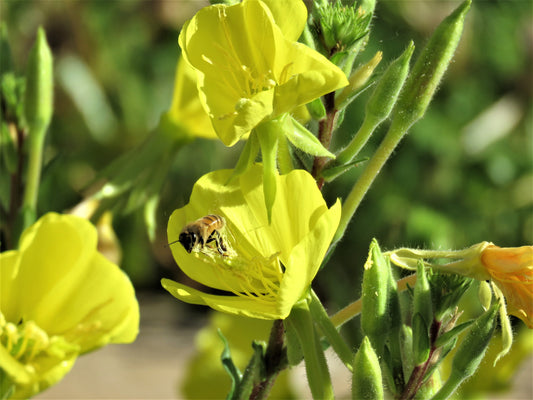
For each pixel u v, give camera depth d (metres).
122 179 0.43
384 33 0.96
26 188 0.41
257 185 0.32
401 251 0.33
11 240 0.41
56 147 1.02
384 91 0.32
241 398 0.33
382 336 0.32
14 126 0.41
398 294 0.33
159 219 0.97
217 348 0.49
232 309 0.30
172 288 0.31
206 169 0.97
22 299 0.29
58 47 1.02
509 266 0.32
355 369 0.31
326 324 0.32
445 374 0.41
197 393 0.49
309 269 0.30
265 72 0.31
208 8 0.31
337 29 0.33
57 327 0.29
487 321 0.33
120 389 0.91
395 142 0.34
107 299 0.28
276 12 0.31
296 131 0.31
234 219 0.32
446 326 0.34
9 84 0.42
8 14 0.99
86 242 0.28
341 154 0.33
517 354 0.44
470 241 1.02
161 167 0.43
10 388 0.28
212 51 0.31
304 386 0.48
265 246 0.32
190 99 0.43
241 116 0.30
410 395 0.33
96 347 0.28
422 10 0.96
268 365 0.33
